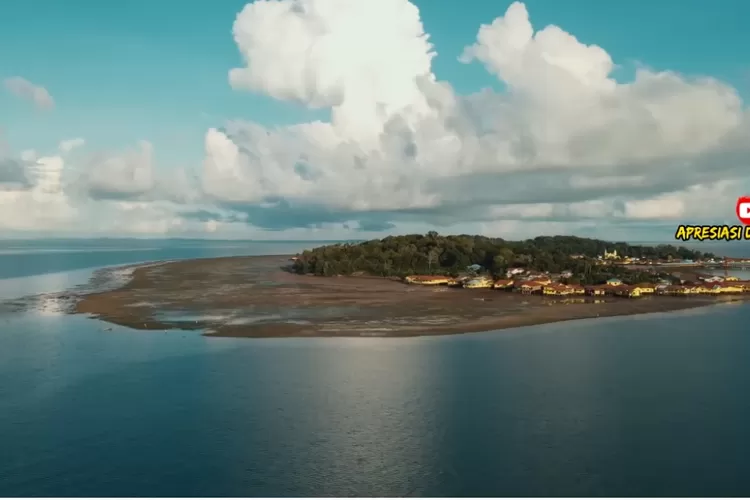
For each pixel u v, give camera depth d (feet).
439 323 260.21
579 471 108.88
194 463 112.27
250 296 355.97
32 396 150.10
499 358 191.93
